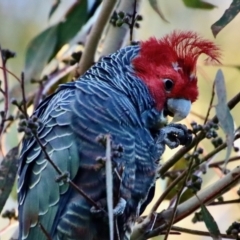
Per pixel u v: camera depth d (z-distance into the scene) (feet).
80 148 30.48
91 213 30.48
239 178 30.63
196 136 27.99
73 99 31.40
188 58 34.55
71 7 38.86
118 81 33.19
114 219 29.30
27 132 26.50
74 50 40.65
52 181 30.48
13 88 37.50
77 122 30.68
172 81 34.14
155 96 33.83
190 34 34.81
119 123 31.30
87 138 30.50
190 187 29.17
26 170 31.22
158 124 34.09
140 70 34.14
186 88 34.27
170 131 33.35
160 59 34.42
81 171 30.50
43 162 30.78
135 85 33.50
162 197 32.22
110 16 35.63
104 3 35.53
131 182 31.42
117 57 34.30
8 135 36.86
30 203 30.94
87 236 30.99
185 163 36.09
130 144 31.40
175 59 34.47
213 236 29.09
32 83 37.60
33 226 30.81
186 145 32.63
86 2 38.81
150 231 31.68
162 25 45.37
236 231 29.63
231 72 46.21
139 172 32.12
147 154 32.37
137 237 32.22
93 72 33.53
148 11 45.34
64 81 39.34
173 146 33.19
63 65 42.34
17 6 50.65
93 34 35.86
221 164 34.83
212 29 30.81
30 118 26.94
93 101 31.32
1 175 31.86
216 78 26.50
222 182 30.89
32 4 50.75
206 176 37.40
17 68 45.32
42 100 34.24
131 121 31.76
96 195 30.50
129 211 32.22
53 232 30.60
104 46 37.99
